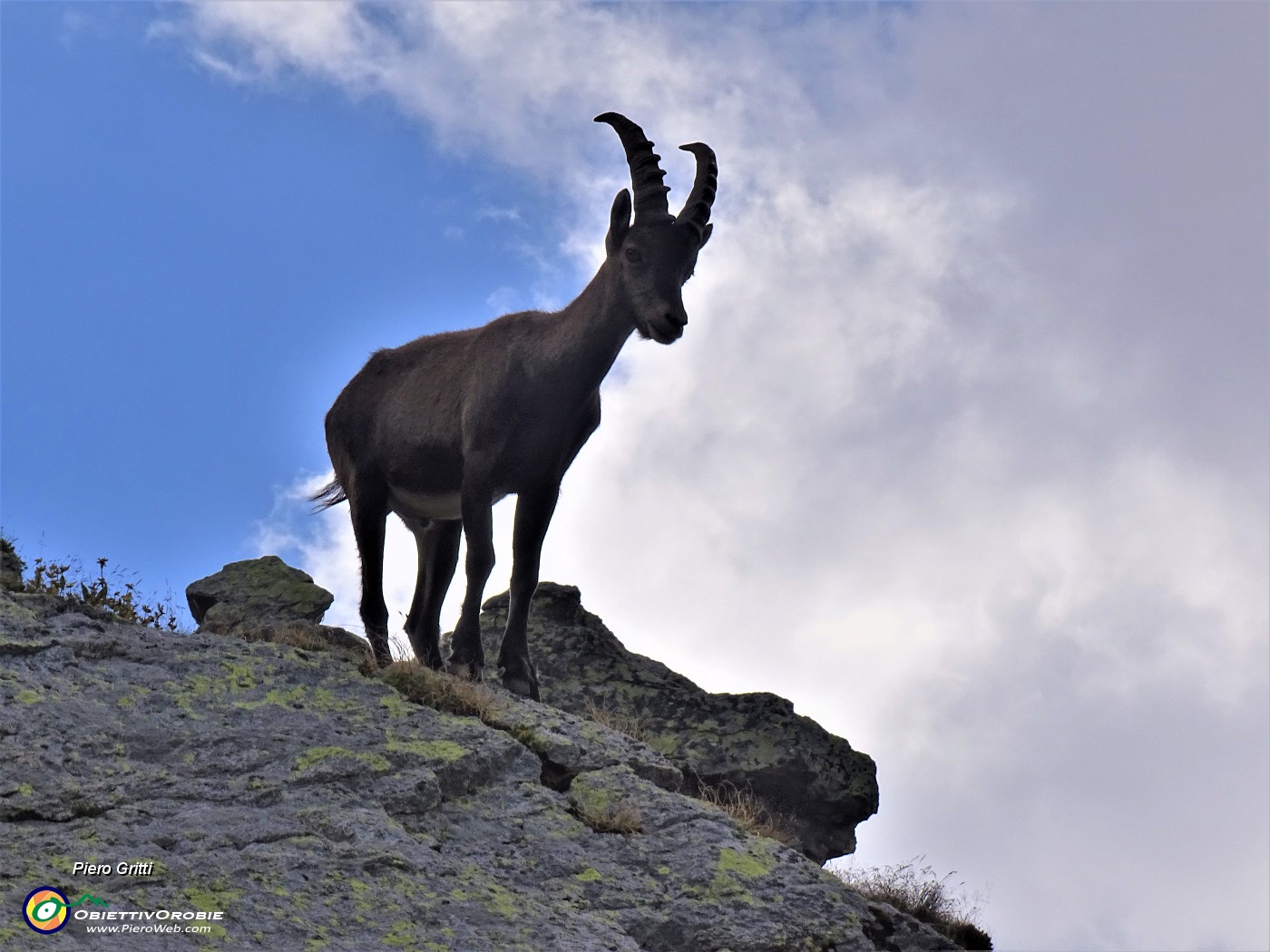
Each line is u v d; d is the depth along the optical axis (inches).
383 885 1112.8
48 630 1334.9
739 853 1321.4
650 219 1552.7
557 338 1574.8
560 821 1302.9
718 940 1216.8
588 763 1411.2
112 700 1267.2
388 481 1673.2
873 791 1850.4
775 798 1825.8
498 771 1343.5
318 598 1769.2
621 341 1577.3
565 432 1585.9
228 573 1823.3
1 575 1476.4
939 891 1569.9
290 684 1378.0
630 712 1892.2
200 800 1165.7
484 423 1557.6
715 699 1916.8
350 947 1030.4
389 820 1199.6
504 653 1584.6
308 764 1235.9
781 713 1903.3
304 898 1067.3
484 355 1599.4
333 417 1731.1
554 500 1606.8
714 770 1822.1
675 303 1520.7
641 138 1603.1
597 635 1995.6
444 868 1166.3
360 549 1674.5
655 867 1282.0
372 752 1280.8
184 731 1250.0
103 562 1584.6
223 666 1369.3
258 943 1002.7
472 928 1099.3
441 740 1341.0
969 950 1492.4
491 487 1558.8
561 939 1123.9
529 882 1209.4
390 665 1464.1
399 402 1662.2
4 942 924.0
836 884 1344.7
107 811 1122.0
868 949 1269.7
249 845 1111.0
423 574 1717.5
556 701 1893.5
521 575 1596.9
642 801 1365.7
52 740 1181.7
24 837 1060.5
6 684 1232.2
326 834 1153.4
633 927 1200.8
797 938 1247.5
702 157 1626.5
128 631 1395.2
